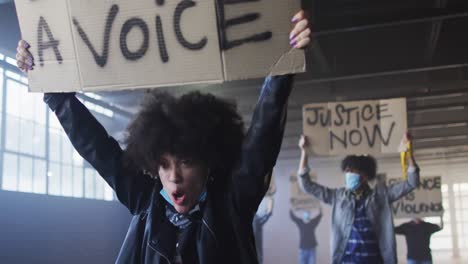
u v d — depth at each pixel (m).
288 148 15.99
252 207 1.38
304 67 1.37
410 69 7.81
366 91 9.60
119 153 1.55
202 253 1.33
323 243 18.89
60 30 1.56
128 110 10.14
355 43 7.46
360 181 4.60
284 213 19.09
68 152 8.82
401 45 7.56
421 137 14.90
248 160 1.34
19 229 7.08
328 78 8.06
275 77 1.37
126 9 1.52
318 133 5.33
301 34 1.35
